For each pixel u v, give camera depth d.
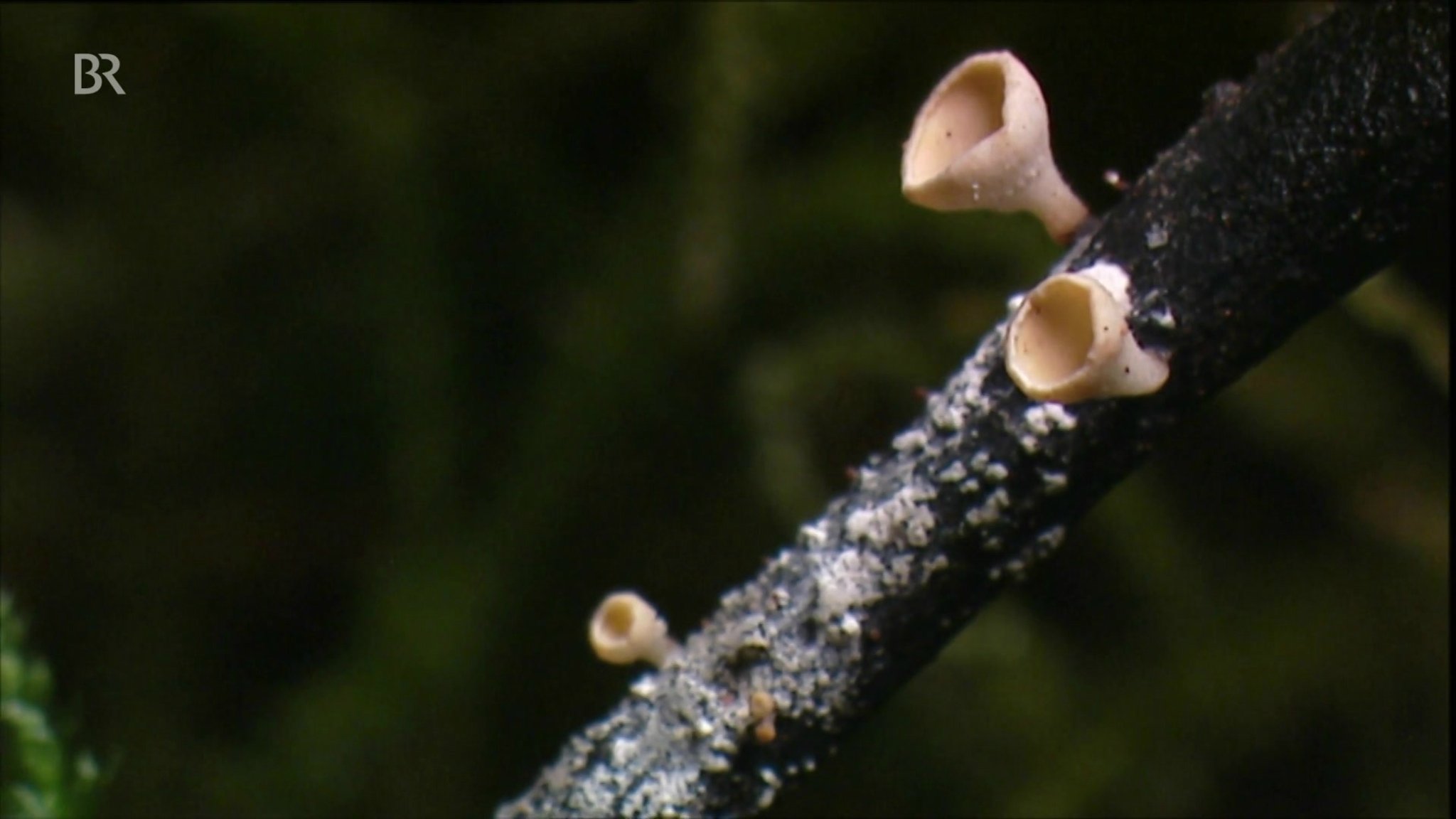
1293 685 0.07
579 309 0.07
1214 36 0.06
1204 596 0.07
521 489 0.07
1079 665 0.07
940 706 0.07
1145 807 0.07
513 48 0.07
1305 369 0.07
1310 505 0.07
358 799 0.07
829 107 0.07
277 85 0.07
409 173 0.07
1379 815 0.07
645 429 0.07
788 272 0.07
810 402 0.07
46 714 0.06
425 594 0.07
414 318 0.07
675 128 0.07
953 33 0.07
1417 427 0.07
